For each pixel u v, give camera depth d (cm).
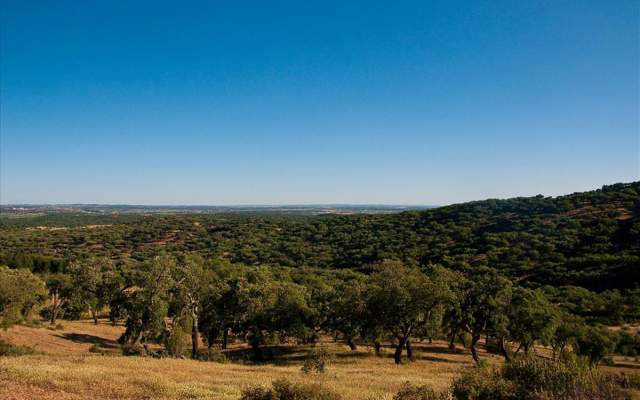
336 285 6531
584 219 9575
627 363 4194
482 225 11044
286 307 4684
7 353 3044
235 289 4800
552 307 4712
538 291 5438
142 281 4662
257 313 4609
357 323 4453
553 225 9650
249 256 12212
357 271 9338
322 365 2922
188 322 4466
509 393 1347
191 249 14000
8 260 10050
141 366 2653
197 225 18412
